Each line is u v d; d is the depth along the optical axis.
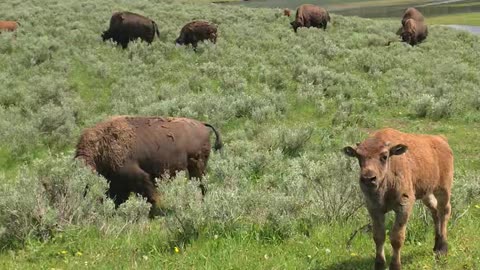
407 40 32.03
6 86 19.12
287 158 13.26
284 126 15.15
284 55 25.53
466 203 9.26
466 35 35.38
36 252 7.92
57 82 18.81
